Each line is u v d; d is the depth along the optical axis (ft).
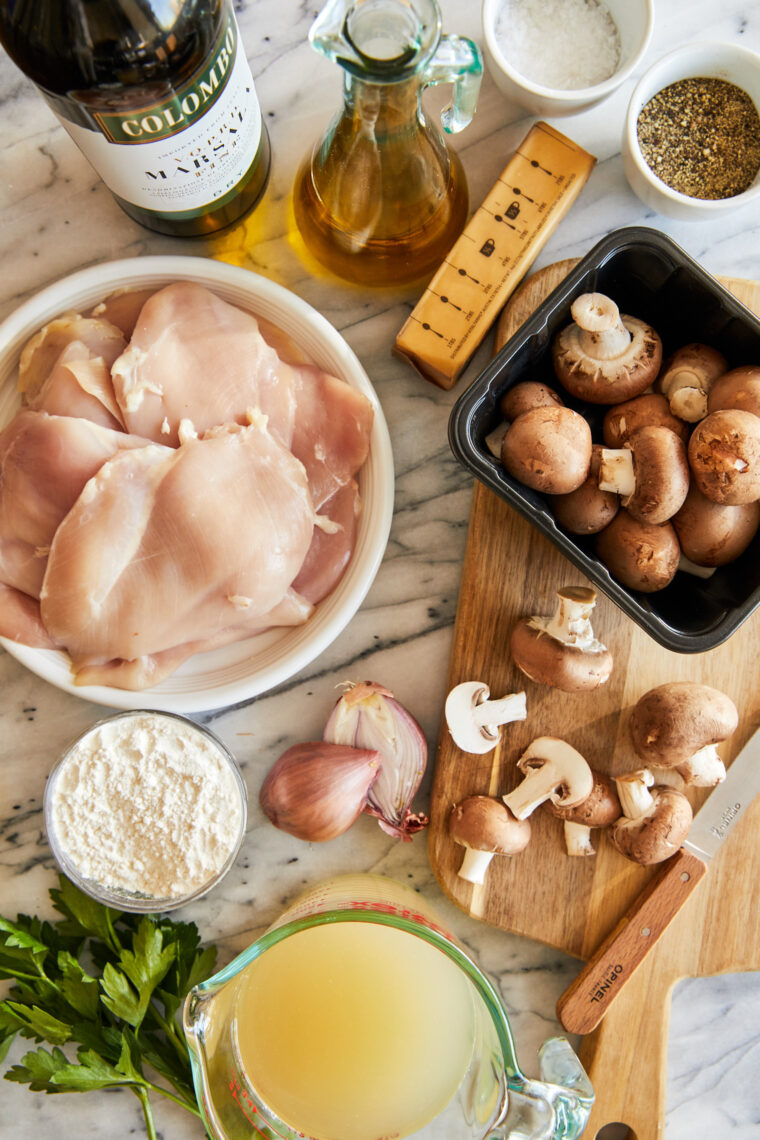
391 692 1.87
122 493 1.71
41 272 1.90
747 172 1.82
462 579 1.87
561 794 1.82
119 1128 1.93
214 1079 1.75
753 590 1.66
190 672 1.83
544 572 1.85
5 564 1.75
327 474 1.79
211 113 1.56
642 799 1.81
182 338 1.74
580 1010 1.84
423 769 1.87
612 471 1.66
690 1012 1.96
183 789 1.81
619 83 1.73
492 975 1.92
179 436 1.73
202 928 1.92
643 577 1.68
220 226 1.85
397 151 1.59
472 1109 1.78
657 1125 1.87
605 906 1.87
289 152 1.90
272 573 1.73
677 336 1.81
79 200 1.89
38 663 1.76
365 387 1.78
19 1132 1.93
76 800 1.81
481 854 1.83
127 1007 1.76
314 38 1.45
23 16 1.42
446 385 1.86
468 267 1.79
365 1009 1.84
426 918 1.73
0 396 1.81
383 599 1.92
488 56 1.77
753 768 1.84
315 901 1.76
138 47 1.42
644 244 1.68
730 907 1.87
